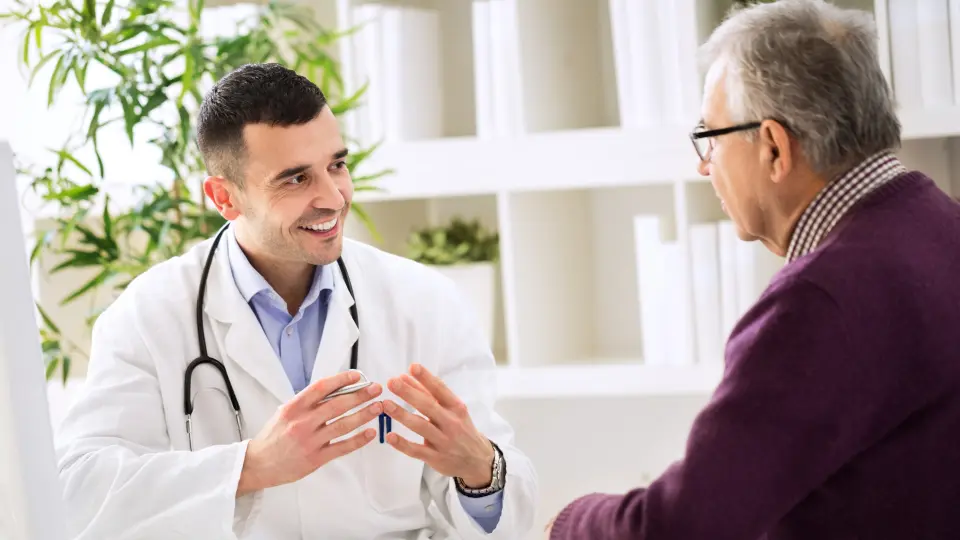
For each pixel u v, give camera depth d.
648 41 2.39
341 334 1.74
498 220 2.93
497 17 2.48
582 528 1.36
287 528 1.72
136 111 2.67
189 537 1.55
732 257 2.38
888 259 1.20
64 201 2.42
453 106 2.92
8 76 2.78
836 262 1.20
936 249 1.23
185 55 2.27
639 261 2.46
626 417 2.86
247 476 1.53
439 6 2.91
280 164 1.59
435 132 2.64
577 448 2.90
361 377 1.52
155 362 1.72
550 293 2.68
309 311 1.77
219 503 1.53
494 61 2.49
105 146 2.80
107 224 2.36
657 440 2.84
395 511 1.77
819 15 1.29
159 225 2.39
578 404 2.89
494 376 1.87
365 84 2.38
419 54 2.58
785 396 1.18
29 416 0.97
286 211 1.61
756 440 1.18
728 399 1.21
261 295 1.75
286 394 1.70
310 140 1.60
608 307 2.87
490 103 2.51
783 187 1.31
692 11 2.35
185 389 1.70
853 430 1.19
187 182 2.70
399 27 2.55
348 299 1.76
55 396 2.84
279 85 1.61
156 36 2.31
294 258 1.65
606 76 2.83
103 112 2.78
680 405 2.82
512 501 1.69
